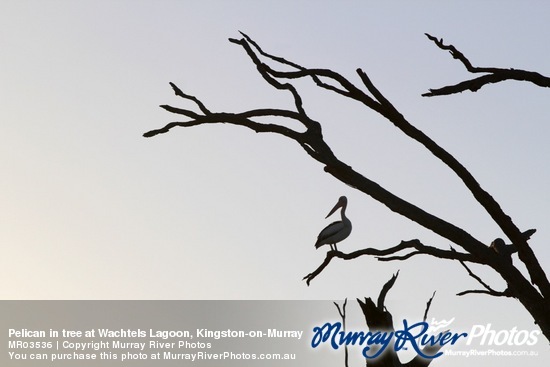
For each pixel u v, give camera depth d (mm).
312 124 9891
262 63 9914
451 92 9586
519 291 9555
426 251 9805
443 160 9523
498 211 9414
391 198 9578
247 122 9875
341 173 9742
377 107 9562
